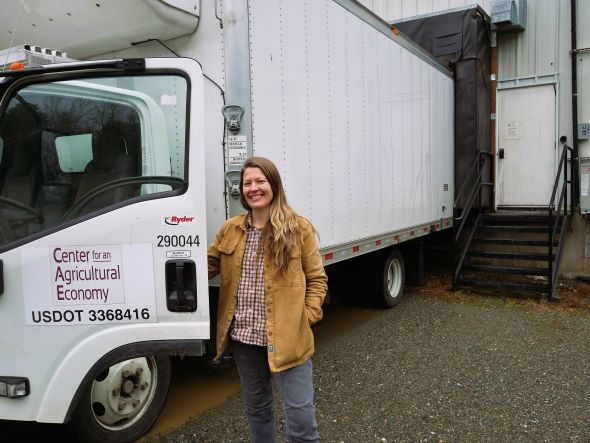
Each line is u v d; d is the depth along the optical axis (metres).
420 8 9.49
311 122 3.94
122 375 2.90
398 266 6.55
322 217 4.12
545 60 8.60
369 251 5.03
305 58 3.85
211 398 3.73
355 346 4.93
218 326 2.34
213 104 3.12
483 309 6.30
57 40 3.20
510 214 8.37
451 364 4.42
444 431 3.24
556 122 8.58
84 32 3.10
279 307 2.20
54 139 2.42
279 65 3.52
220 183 3.14
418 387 3.94
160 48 3.23
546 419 3.39
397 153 5.66
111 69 2.38
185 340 2.39
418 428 3.28
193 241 2.38
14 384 2.31
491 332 5.35
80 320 2.35
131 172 2.45
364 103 4.84
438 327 5.54
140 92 2.45
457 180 8.02
